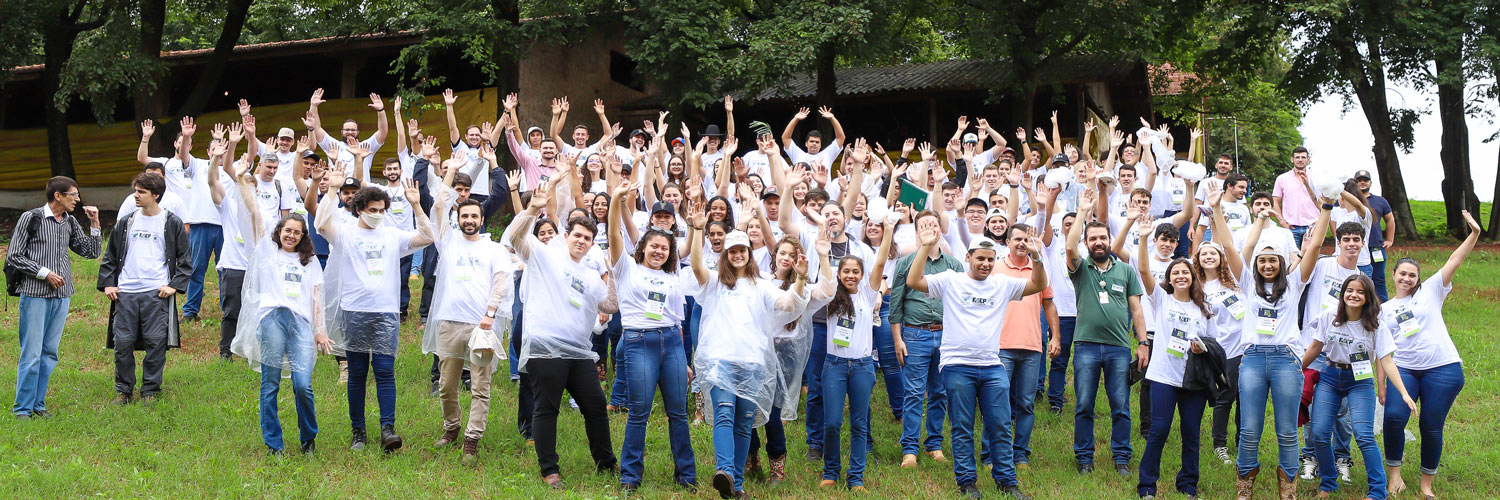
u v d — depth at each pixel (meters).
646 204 10.80
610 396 9.26
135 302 8.88
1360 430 7.51
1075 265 8.20
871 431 8.88
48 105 22.70
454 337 7.74
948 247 8.92
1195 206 11.45
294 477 7.10
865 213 9.54
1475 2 19.95
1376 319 7.44
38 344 8.31
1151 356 7.71
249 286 7.47
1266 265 7.40
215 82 22.34
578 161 12.50
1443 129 23.53
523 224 6.96
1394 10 19.89
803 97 23.47
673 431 7.26
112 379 9.45
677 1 19.56
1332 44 20.84
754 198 8.36
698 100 19.45
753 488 7.42
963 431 7.33
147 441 7.89
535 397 7.17
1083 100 23.20
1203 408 7.55
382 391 7.76
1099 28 20.94
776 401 7.41
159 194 8.98
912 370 7.98
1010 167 12.08
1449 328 12.50
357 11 22.17
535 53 22.67
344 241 7.69
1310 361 7.77
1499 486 8.07
